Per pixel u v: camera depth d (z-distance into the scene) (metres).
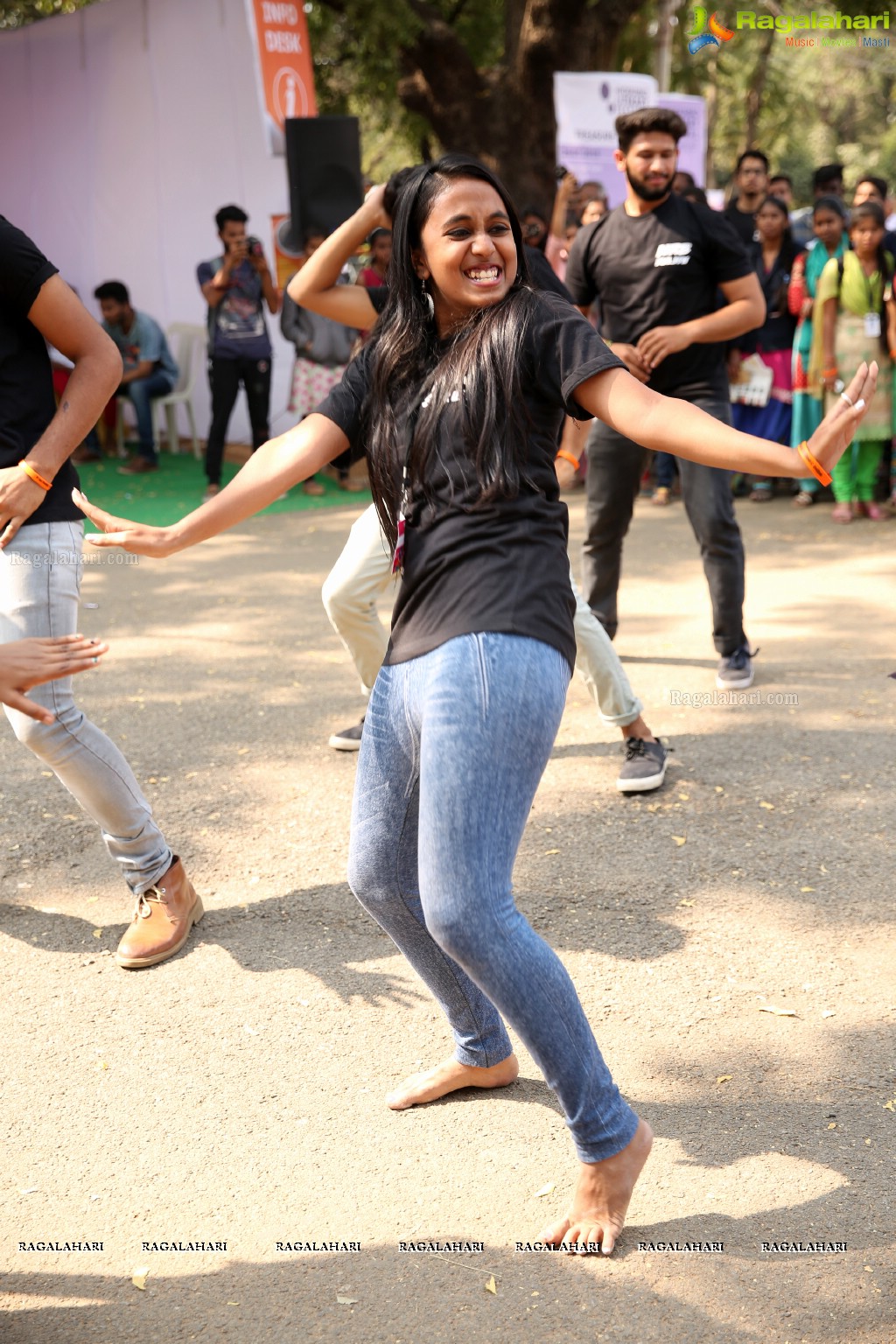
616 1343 2.00
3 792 4.27
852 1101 2.58
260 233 10.81
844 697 4.95
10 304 2.93
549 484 2.17
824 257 8.12
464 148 13.95
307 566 7.57
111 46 11.48
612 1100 2.20
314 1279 2.17
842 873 3.54
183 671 5.59
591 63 13.48
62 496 3.07
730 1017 2.88
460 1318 2.07
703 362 4.77
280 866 3.71
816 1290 2.10
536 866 3.64
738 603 5.00
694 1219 2.27
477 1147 2.50
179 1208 2.35
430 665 2.12
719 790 4.12
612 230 4.82
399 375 2.24
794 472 1.94
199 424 11.95
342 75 17.73
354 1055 2.80
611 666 4.04
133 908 3.49
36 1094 2.69
